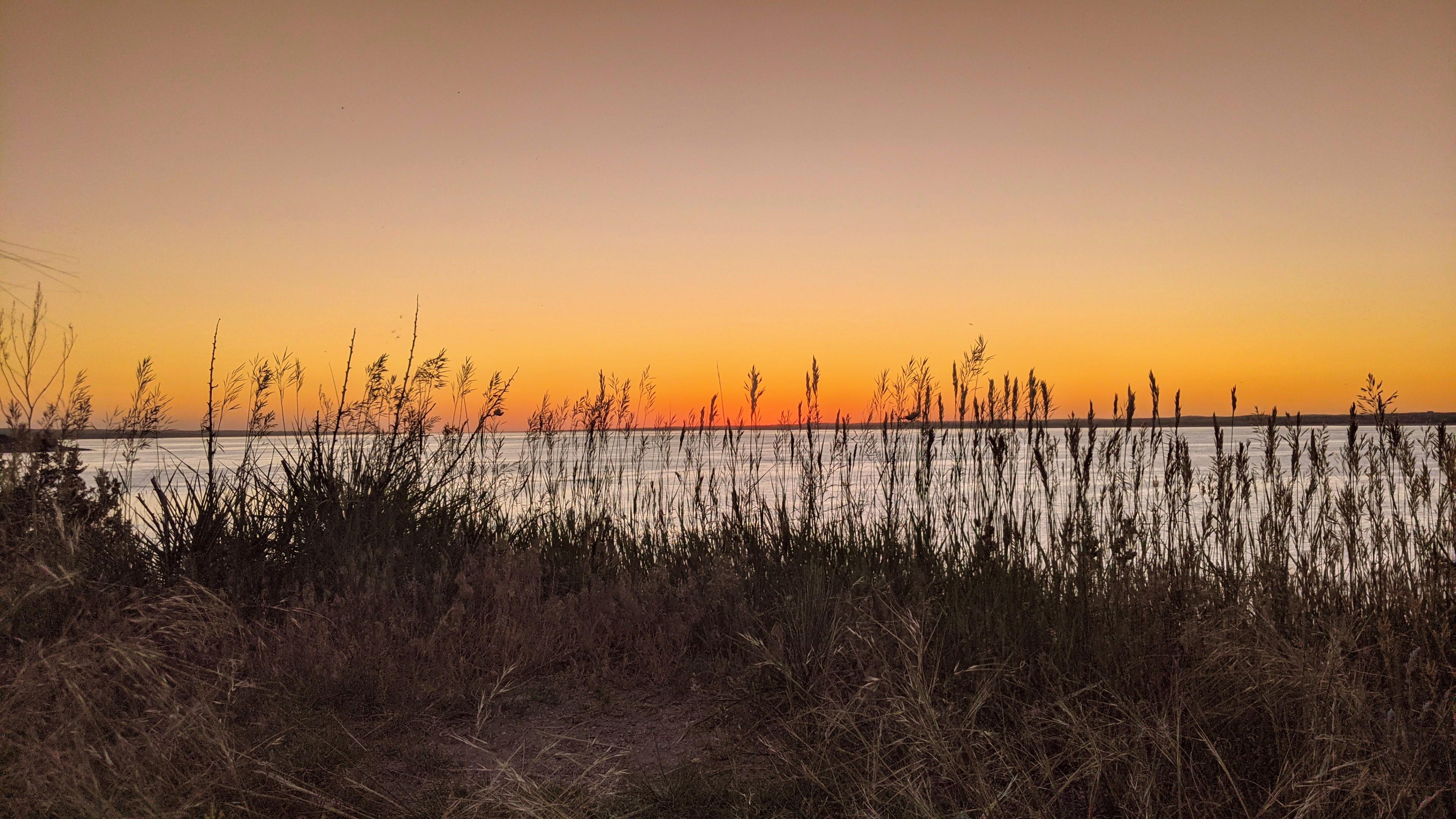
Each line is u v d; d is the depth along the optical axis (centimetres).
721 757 389
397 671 448
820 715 404
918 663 388
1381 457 530
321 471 655
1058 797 333
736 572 601
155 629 412
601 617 538
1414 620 393
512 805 312
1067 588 486
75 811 272
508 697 454
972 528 608
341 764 346
